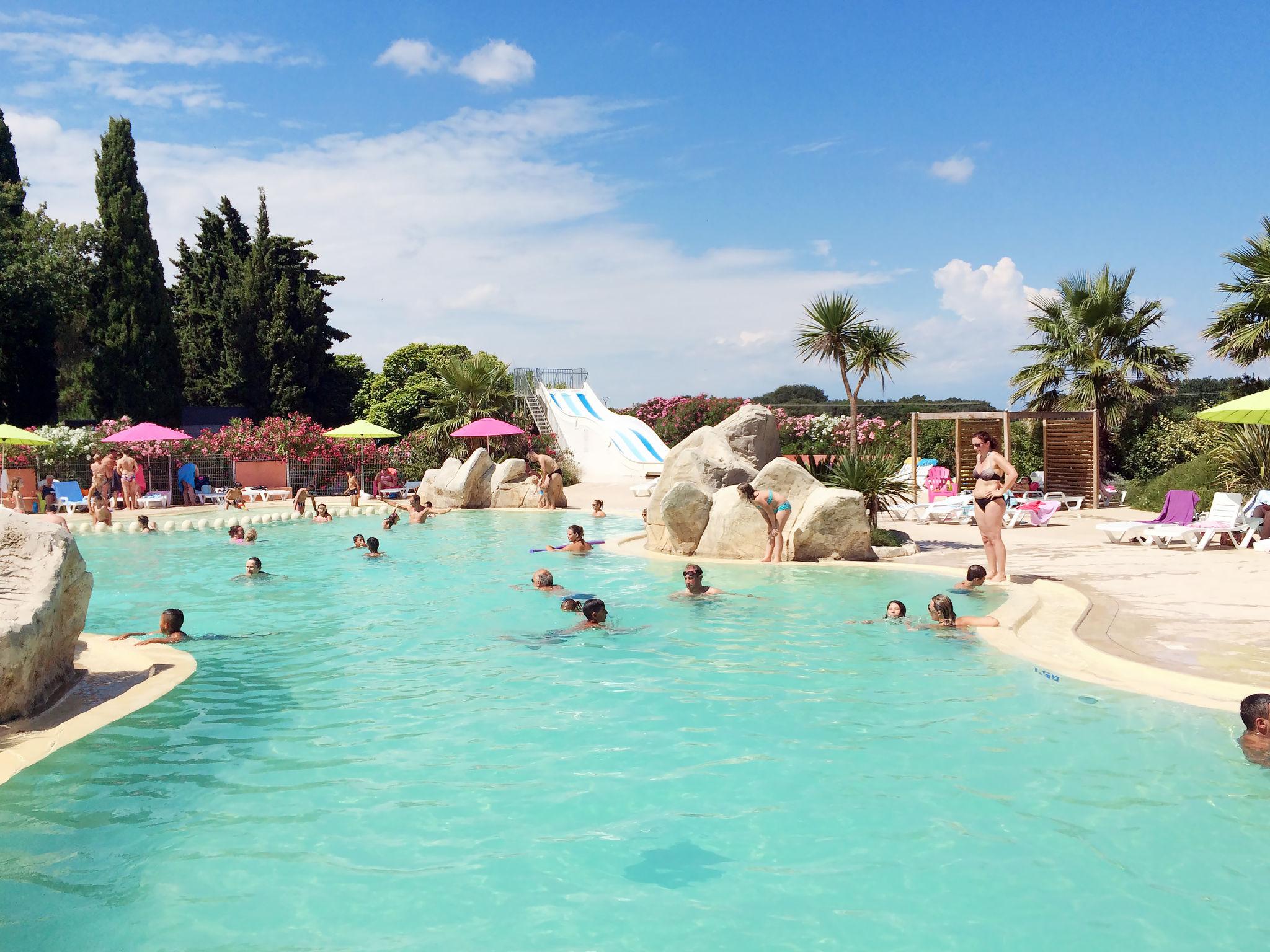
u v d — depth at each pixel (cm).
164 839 428
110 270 3653
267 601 1075
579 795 475
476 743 557
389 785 491
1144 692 627
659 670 725
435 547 1625
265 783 495
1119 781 482
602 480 3334
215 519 2186
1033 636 802
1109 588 1014
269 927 351
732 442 1936
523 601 1047
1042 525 1820
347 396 4972
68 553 643
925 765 509
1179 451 2341
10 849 418
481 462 2533
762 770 506
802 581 1150
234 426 2964
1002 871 389
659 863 400
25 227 3581
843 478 1465
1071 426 2419
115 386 3662
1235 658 693
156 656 782
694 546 1430
